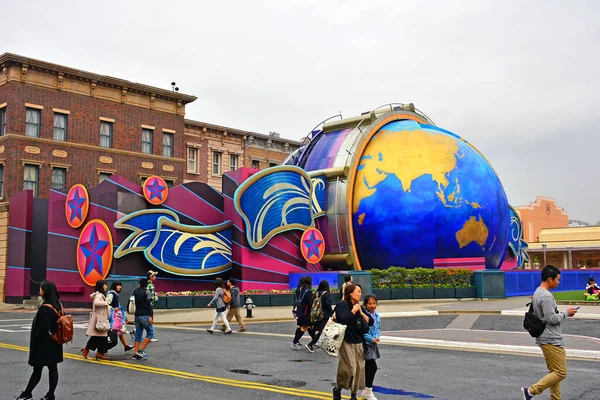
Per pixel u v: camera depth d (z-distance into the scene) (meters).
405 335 17.48
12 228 38.50
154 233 30.59
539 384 8.06
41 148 42.69
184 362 13.07
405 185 37.00
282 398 9.34
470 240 37.44
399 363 12.87
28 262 37.12
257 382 10.70
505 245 41.47
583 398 9.26
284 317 24.11
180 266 30.92
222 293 19.30
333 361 13.26
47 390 10.12
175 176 51.34
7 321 24.84
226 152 61.19
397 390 9.98
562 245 78.94
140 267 30.28
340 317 8.54
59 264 33.59
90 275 30.92
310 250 35.44
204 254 31.83
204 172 58.62
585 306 27.28
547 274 8.26
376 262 37.59
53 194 34.66
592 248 74.31
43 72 43.25
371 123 40.47
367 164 38.56
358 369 8.55
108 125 47.25
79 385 10.46
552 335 8.02
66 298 32.56
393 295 31.73
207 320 23.16
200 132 58.69
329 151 40.12
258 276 32.88
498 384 10.45
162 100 50.94
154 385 10.42
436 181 37.09
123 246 29.48
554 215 88.69
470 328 19.45
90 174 45.38
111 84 47.00
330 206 37.97
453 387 10.20
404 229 36.59
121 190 30.42
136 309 13.55
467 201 37.47
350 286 8.64
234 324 22.34
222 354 14.35
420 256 36.78
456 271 34.25
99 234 30.67
